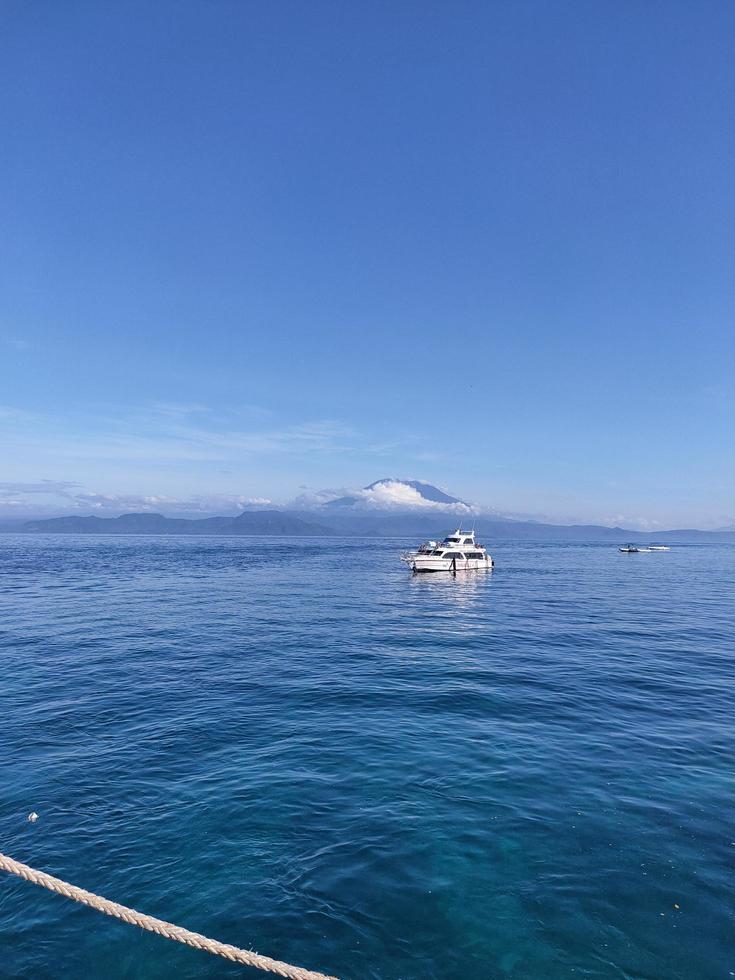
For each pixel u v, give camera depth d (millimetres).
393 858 8508
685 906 7457
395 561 99500
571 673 20469
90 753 12477
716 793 10625
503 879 8008
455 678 19594
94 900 6383
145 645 25031
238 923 7156
